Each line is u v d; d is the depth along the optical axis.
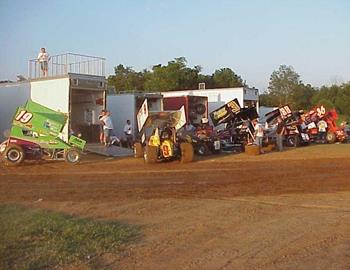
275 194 12.34
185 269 6.29
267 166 19.09
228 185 13.99
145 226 8.61
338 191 12.85
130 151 24.41
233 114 26.11
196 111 30.61
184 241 7.63
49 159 19.98
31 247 7.05
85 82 24.12
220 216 9.49
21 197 11.80
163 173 16.92
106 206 10.52
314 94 85.94
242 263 6.55
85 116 26.83
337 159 21.80
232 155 23.80
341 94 75.88
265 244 7.48
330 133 32.38
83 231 7.99
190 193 12.48
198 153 23.70
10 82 25.97
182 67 65.25
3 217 9.01
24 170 17.69
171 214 9.70
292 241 7.66
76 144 20.34
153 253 6.98
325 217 9.43
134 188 13.41
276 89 90.06
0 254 6.69
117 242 7.45
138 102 29.81
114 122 30.41
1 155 19.48
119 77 73.00
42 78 24.36
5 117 26.11
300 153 24.80
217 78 72.50
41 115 19.67
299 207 10.51
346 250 7.17
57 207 10.37
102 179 15.31
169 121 20.92
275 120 29.45
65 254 6.76
